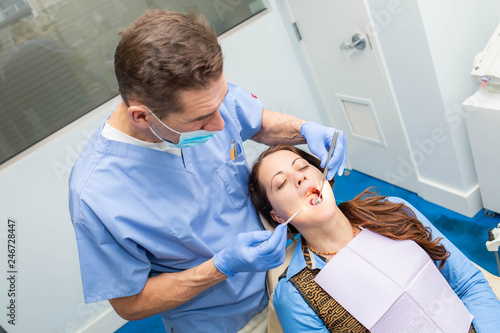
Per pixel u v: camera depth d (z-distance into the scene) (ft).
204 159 3.58
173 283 3.21
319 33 6.69
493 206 6.06
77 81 6.07
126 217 3.11
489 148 5.32
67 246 6.39
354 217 3.69
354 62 6.39
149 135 3.14
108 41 6.08
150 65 2.33
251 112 4.18
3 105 5.77
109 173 3.14
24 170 5.84
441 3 4.88
